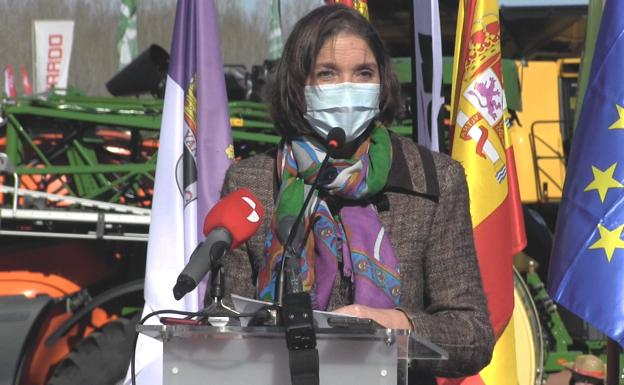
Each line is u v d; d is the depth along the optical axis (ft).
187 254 17.87
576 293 16.38
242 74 29.63
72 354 25.39
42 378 26.84
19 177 27.25
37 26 59.00
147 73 29.71
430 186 11.10
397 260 10.83
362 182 10.77
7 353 25.89
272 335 8.90
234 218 9.43
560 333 31.32
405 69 28.12
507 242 18.02
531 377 26.91
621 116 16.60
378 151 11.02
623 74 16.70
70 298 26.84
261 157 11.78
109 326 25.41
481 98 18.21
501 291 17.70
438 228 11.07
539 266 33.04
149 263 18.16
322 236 10.69
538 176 33.40
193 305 17.06
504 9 34.96
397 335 8.82
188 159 18.16
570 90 34.24
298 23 11.29
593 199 16.56
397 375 8.95
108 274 27.55
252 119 27.50
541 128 33.81
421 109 19.44
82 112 27.35
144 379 17.70
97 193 26.99
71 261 27.17
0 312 26.13
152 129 27.55
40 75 59.26
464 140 18.16
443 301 10.85
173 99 18.42
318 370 8.77
